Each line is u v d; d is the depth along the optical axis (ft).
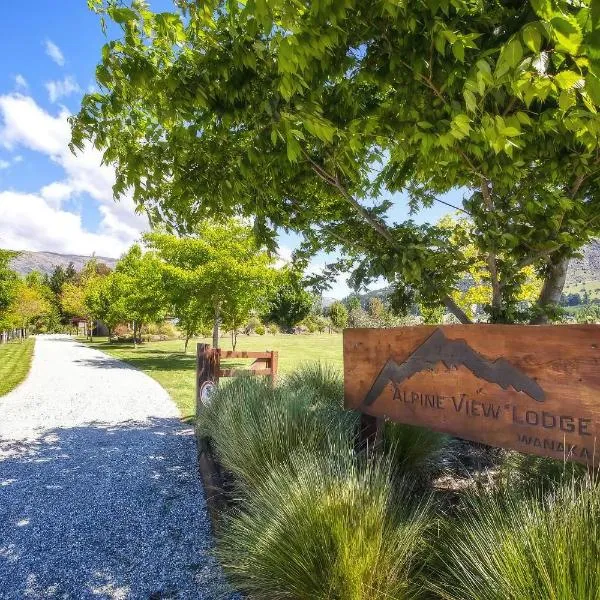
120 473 14.30
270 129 8.25
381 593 5.87
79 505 11.71
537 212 9.61
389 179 11.64
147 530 10.18
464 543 5.92
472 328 8.19
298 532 6.67
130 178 9.70
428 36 6.31
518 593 4.74
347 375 11.28
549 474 8.05
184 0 6.36
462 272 12.94
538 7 4.09
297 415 11.51
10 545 9.56
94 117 8.54
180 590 7.79
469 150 7.64
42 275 232.53
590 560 4.77
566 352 6.78
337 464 8.45
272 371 19.97
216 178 10.32
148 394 31.37
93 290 130.31
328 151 9.62
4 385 34.99
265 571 6.72
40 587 7.95
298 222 13.12
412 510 7.71
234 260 46.26
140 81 7.53
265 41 7.56
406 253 10.46
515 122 5.34
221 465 13.04
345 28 6.84
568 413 6.71
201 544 9.45
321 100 8.45
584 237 9.86
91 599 7.57
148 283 63.52
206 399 17.75
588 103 4.37
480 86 5.01
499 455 11.51
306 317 165.58
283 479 8.30
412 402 9.41
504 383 7.60
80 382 37.81
